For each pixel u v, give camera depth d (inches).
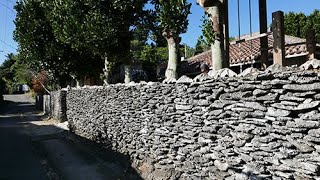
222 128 235.0
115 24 525.7
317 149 170.7
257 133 204.2
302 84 177.5
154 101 328.2
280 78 189.5
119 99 415.5
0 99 1925.4
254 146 207.0
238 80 218.8
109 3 522.9
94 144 510.9
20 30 973.8
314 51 385.4
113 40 536.4
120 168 391.5
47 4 787.4
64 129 759.7
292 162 182.9
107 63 615.8
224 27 327.9
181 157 287.1
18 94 2933.1
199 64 633.0
